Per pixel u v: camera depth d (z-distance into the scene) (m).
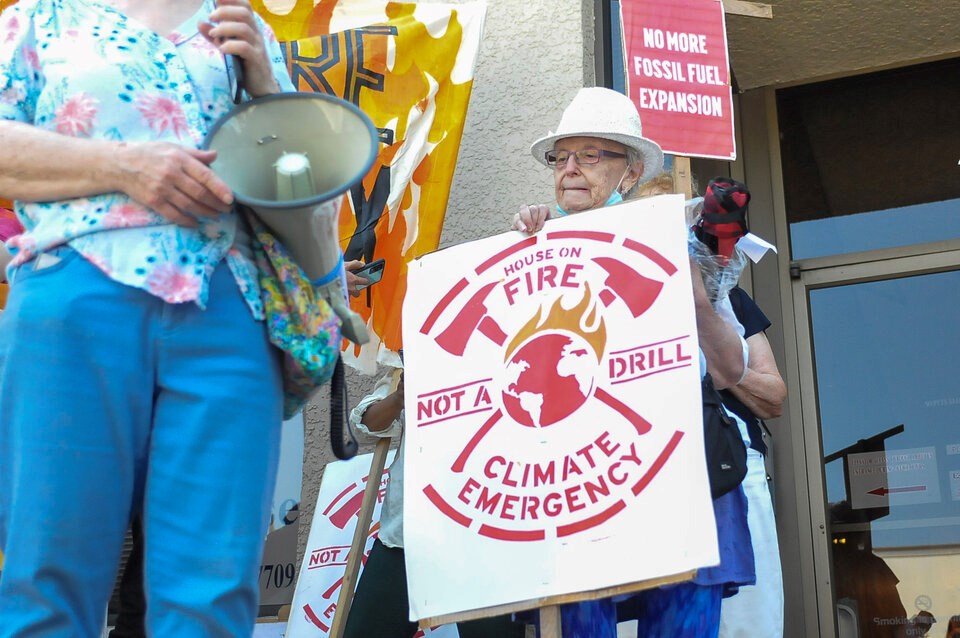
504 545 2.75
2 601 1.62
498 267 3.02
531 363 2.88
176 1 1.96
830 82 5.48
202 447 1.69
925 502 4.80
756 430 3.71
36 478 1.62
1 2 3.74
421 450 2.92
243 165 1.84
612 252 2.91
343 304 1.99
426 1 4.65
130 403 1.68
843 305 5.19
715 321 3.17
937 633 4.63
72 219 1.72
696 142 3.88
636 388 2.76
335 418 1.96
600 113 3.34
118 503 1.68
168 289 1.70
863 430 4.99
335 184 1.84
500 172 4.45
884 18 5.07
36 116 1.84
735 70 5.47
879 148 5.36
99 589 1.67
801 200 5.39
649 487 2.66
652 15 3.96
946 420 4.90
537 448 2.80
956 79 5.32
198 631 1.63
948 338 5.00
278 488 4.42
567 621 2.86
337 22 4.28
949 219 5.16
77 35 1.86
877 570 4.77
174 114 1.84
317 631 3.87
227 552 1.66
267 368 1.79
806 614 4.77
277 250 1.86
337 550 3.98
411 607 2.79
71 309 1.66
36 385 1.64
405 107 4.14
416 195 4.07
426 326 3.04
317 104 1.89
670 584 2.67
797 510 4.92
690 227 3.24
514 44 4.57
